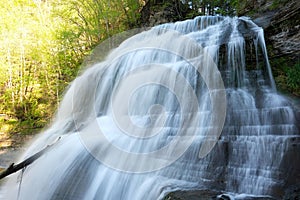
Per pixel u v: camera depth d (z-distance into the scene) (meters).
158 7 13.04
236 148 4.30
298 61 6.52
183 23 9.33
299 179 3.78
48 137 8.27
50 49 12.93
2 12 13.61
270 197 3.69
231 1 11.01
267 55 6.77
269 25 7.11
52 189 5.06
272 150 4.07
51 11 14.01
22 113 12.36
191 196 3.71
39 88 13.06
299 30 6.48
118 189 4.54
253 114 4.72
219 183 4.11
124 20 13.38
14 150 9.97
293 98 5.63
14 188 5.73
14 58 13.55
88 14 13.45
